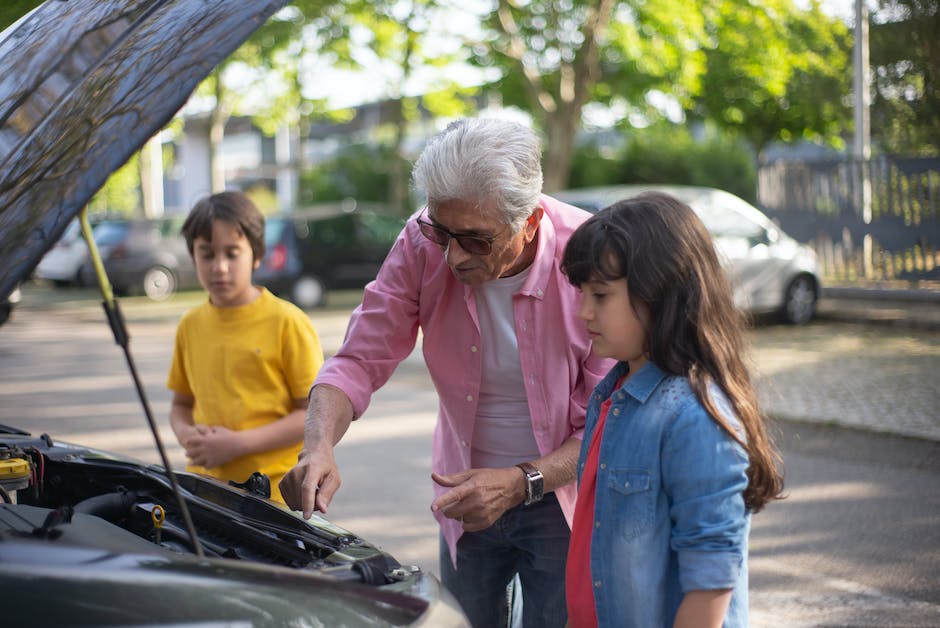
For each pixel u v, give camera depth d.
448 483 2.34
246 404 3.14
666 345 1.96
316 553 1.98
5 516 1.95
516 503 2.42
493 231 2.27
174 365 3.42
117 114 1.53
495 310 2.55
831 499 5.83
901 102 13.19
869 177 13.73
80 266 19.08
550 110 19.61
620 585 1.99
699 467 1.90
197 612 1.43
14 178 1.73
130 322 15.27
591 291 2.02
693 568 1.88
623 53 19.17
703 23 17.30
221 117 24.72
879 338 11.36
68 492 2.55
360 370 2.58
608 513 2.01
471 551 2.72
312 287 16.56
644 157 24.69
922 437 7.12
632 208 2.00
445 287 2.57
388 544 5.10
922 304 13.06
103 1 2.04
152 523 2.17
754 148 20.47
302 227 16.56
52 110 1.79
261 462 3.10
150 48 1.66
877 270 13.72
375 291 2.63
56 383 9.85
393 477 6.36
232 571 1.54
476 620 2.76
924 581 4.61
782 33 16.39
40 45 2.04
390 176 29.38
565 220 2.61
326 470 2.26
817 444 7.03
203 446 2.99
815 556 4.93
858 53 13.12
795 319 12.49
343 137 35.22
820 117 17.92
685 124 21.84
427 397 8.98
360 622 1.54
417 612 1.65
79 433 7.60
